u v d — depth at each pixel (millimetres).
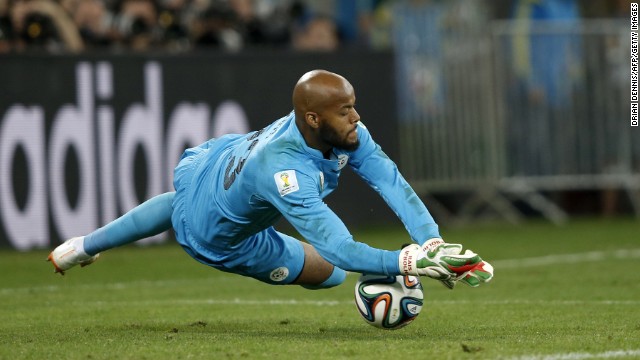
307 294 33500
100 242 25188
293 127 21500
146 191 48500
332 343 21906
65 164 46906
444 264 20031
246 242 23625
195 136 49656
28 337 24000
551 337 22703
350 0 70688
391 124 54062
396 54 57750
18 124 46062
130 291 35094
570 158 60031
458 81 58750
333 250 20766
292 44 56125
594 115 60031
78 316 28328
